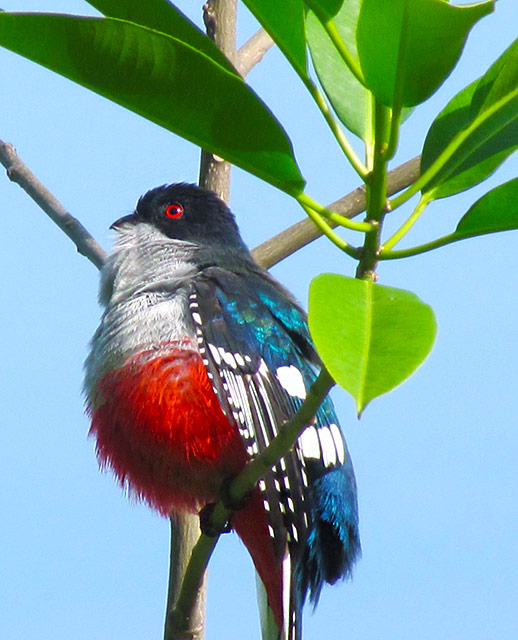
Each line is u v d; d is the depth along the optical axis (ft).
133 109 19.62
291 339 35.73
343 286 15.92
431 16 16.22
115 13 22.40
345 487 35.73
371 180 18.12
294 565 32.22
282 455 21.89
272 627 33.42
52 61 19.17
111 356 34.68
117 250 38.68
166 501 35.09
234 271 37.37
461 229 18.83
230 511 30.76
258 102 19.27
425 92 17.43
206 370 33.58
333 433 35.12
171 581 33.86
